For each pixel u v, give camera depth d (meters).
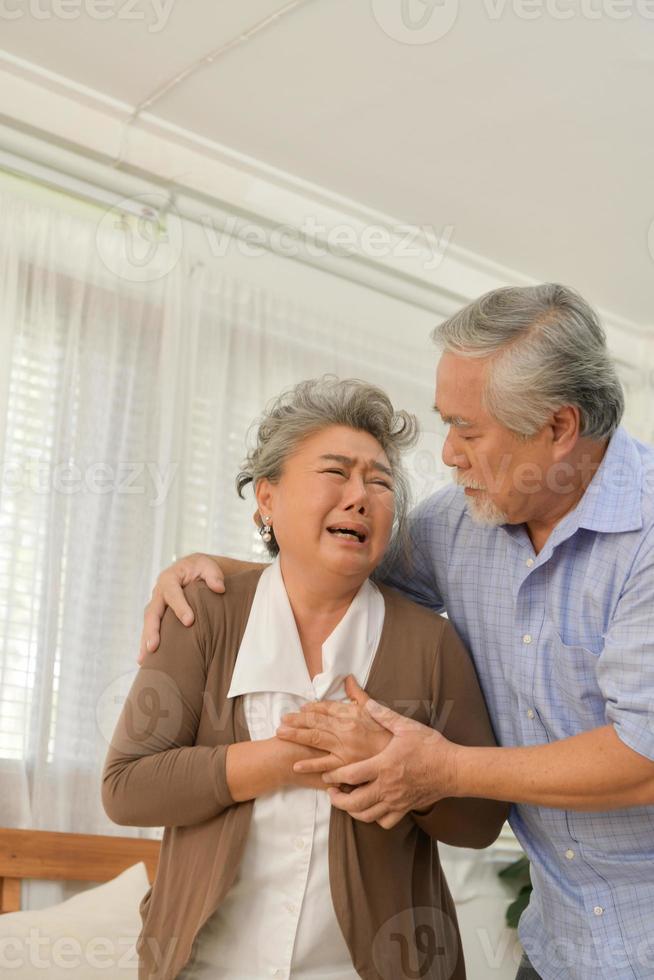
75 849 2.58
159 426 3.19
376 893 1.32
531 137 3.12
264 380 3.49
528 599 1.44
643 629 1.30
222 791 1.29
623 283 3.88
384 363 3.78
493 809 1.44
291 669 1.37
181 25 2.76
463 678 1.44
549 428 1.39
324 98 3.02
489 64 2.83
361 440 1.40
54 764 2.81
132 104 3.11
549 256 3.77
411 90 2.95
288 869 1.31
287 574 1.42
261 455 1.44
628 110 2.96
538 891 1.53
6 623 2.84
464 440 1.42
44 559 2.92
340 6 2.65
